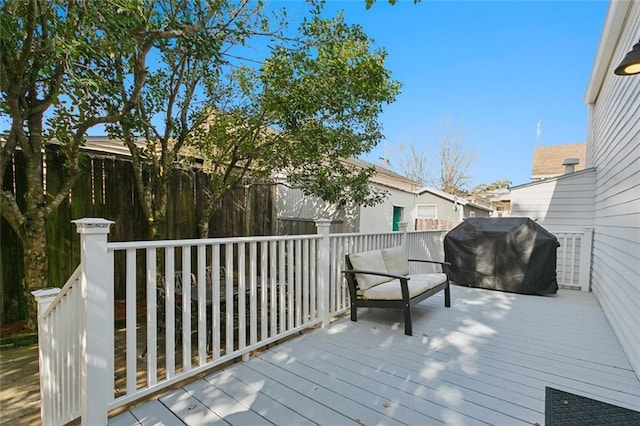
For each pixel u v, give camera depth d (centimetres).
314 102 429
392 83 542
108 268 190
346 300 407
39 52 262
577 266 585
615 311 353
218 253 256
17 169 371
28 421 214
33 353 312
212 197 522
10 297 364
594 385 237
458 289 539
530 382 240
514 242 518
